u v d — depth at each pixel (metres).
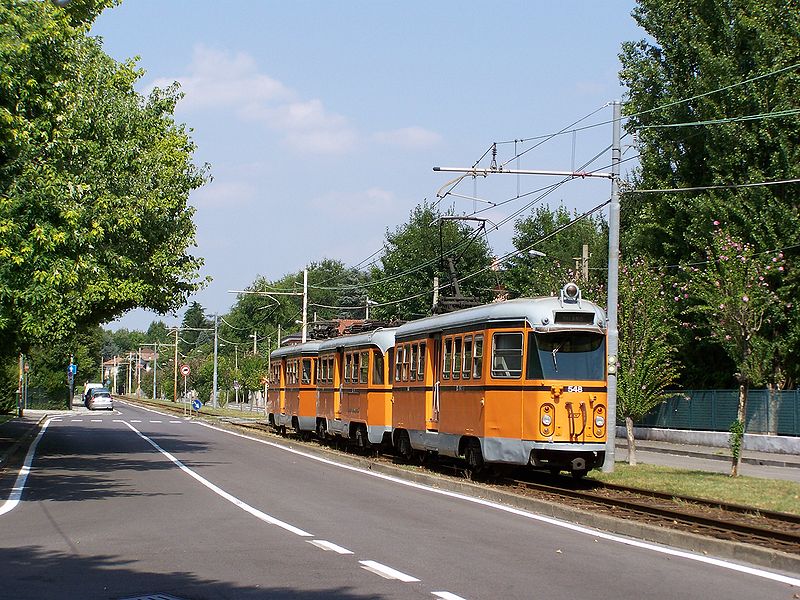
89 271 22.39
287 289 130.75
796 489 19.66
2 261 18.12
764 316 35.03
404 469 22.72
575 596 9.04
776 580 10.05
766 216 35.09
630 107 41.34
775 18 36.78
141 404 105.44
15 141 17.97
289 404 38.56
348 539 12.62
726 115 36.66
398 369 26.61
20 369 61.38
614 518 13.91
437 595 9.00
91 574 10.02
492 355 20.72
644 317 26.70
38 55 18.94
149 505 16.39
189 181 30.31
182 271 29.66
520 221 82.38
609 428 23.00
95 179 24.95
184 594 9.01
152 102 30.27
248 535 12.91
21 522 14.15
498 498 17.59
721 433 37.59
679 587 9.59
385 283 64.75
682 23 39.69
